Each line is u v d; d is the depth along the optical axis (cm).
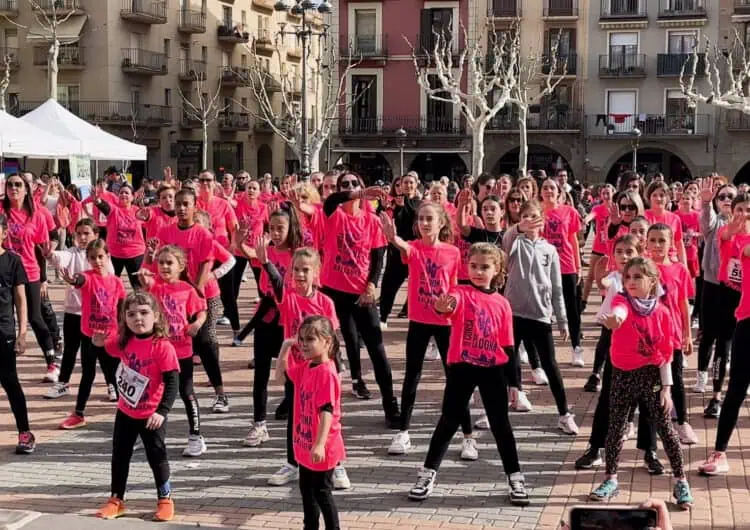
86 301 819
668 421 624
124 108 4603
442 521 597
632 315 622
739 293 820
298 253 685
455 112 4588
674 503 624
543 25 4519
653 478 679
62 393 938
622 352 628
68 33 4484
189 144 5044
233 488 667
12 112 4616
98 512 607
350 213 816
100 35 4509
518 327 784
